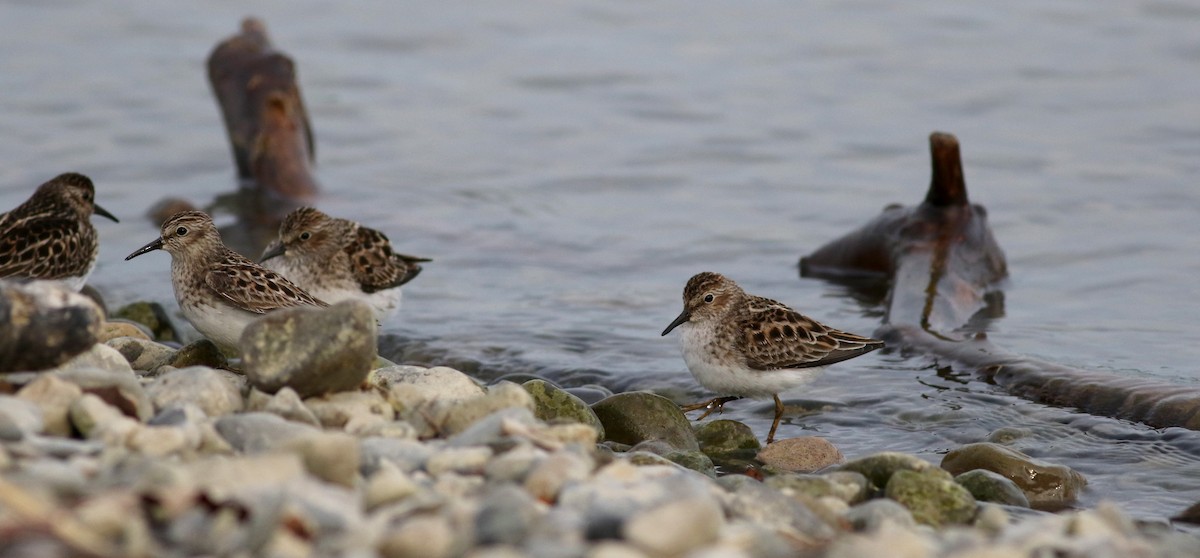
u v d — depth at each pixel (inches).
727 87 989.8
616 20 1125.1
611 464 323.9
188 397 365.4
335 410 369.1
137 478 269.6
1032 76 984.9
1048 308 630.5
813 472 430.3
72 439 314.7
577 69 1029.2
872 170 851.4
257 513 251.8
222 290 486.0
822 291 671.1
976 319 616.7
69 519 244.2
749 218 780.0
